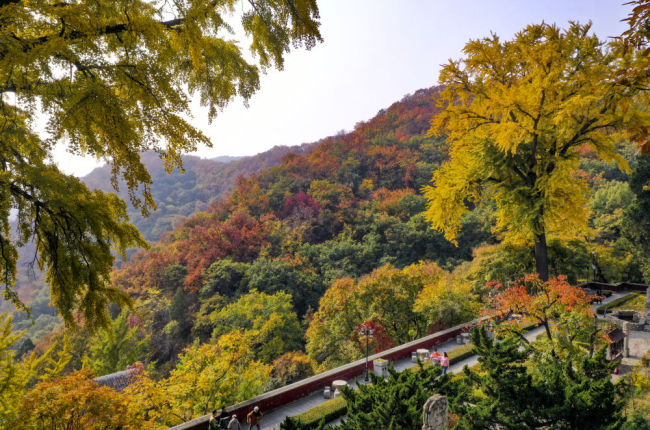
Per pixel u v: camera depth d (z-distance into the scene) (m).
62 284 6.62
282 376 33.62
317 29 7.91
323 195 102.69
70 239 6.64
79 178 7.25
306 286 65.50
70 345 13.89
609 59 16.39
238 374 20.47
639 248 30.69
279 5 7.71
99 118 5.82
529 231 22.17
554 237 25.41
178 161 7.15
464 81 22.23
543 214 20.27
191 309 63.53
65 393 11.42
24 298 122.94
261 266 65.69
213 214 105.06
